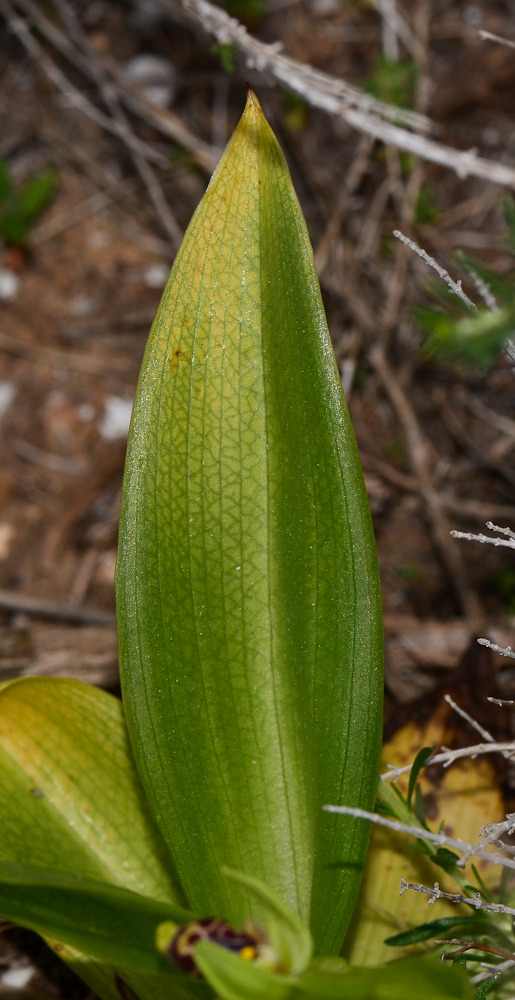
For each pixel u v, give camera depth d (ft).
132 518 0.71
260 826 0.71
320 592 0.71
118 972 0.73
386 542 1.10
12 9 1.38
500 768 0.80
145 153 1.38
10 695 0.77
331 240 1.18
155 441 0.71
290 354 0.70
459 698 0.81
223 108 1.40
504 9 1.45
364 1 1.48
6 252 1.35
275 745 0.71
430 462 1.15
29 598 1.03
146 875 0.76
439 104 1.36
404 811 0.74
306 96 0.85
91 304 1.32
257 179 0.70
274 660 0.71
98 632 0.94
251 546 0.71
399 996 0.64
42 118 1.46
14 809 0.76
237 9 1.43
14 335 1.29
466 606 0.99
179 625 0.71
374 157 1.31
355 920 0.77
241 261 0.70
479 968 0.74
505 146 1.33
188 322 0.70
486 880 0.78
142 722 0.71
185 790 0.71
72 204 1.40
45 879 0.66
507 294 0.69
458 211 1.29
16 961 0.83
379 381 1.20
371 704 0.70
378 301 1.23
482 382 1.19
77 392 1.26
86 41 1.30
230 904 0.71
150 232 1.38
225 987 0.63
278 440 0.70
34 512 1.16
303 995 0.63
